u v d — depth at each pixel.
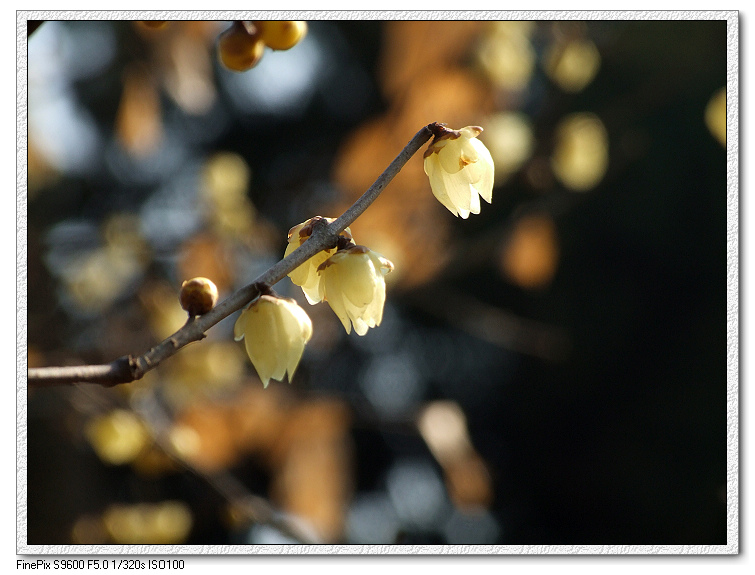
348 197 1.41
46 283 1.52
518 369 4.09
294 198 3.14
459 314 1.84
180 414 1.37
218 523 1.84
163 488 1.66
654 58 2.37
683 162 3.32
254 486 1.67
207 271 1.61
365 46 3.56
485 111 1.35
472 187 0.73
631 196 3.46
